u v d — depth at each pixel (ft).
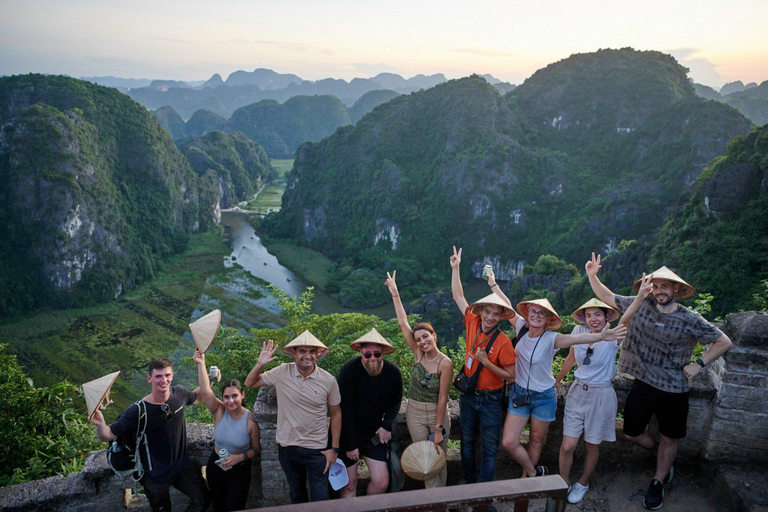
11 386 30.58
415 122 531.50
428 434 15.65
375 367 14.56
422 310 311.06
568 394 15.89
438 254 442.09
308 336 14.29
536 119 529.45
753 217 196.03
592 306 15.44
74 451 28.25
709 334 14.23
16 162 344.28
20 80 445.78
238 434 15.25
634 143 476.13
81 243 343.05
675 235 230.89
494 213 436.35
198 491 15.56
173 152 492.54
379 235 462.60
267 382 14.89
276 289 61.57
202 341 15.29
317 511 7.35
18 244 333.83
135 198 429.38
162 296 334.44
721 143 417.90
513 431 15.24
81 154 377.09
